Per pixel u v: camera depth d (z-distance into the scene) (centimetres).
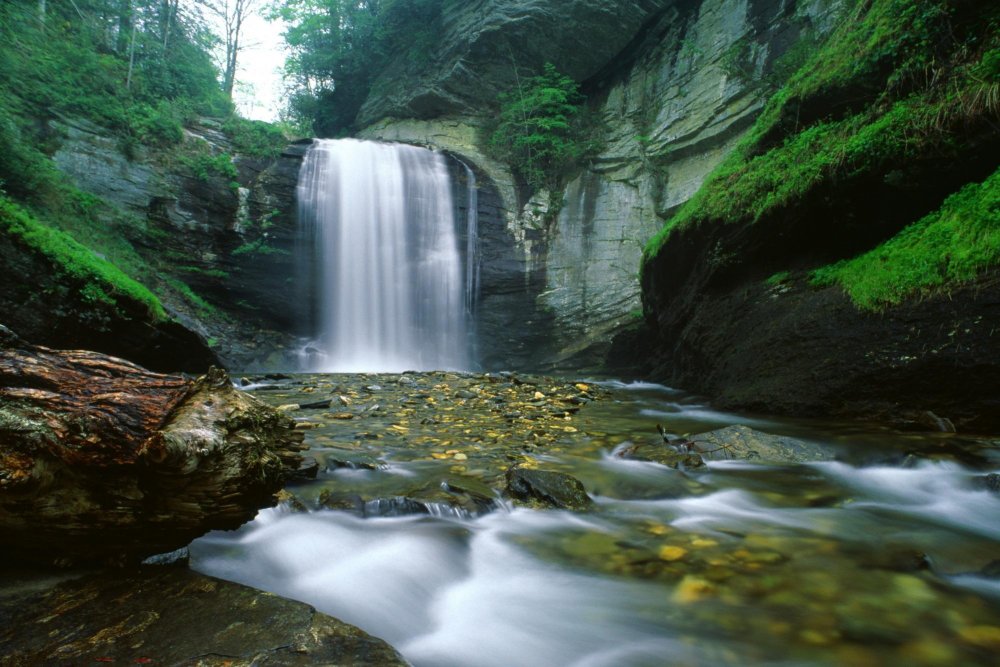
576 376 1458
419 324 1909
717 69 1670
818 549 280
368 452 464
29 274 840
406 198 1920
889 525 315
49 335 858
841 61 769
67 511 193
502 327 1961
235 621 181
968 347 492
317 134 2952
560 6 1956
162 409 203
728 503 355
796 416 626
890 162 611
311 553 272
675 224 1056
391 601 235
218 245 1661
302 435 274
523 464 434
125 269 1378
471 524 315
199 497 201
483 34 2059
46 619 180
